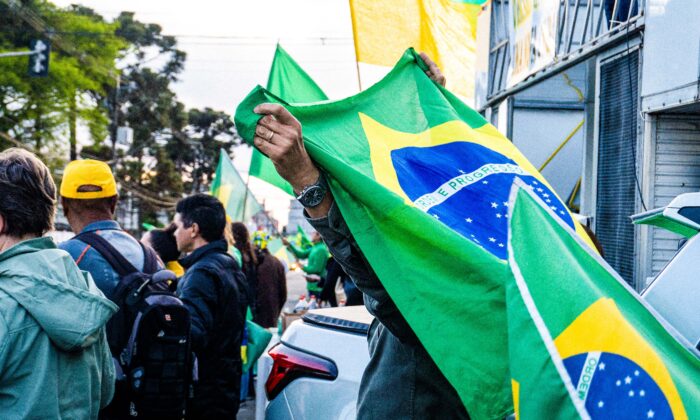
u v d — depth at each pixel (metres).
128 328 3.50
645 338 1.79
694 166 7.27
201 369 4.27
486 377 2.09
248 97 2.15
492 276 2.10
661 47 6.98
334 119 2.56
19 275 2.31
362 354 3.93
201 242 4.61
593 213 8.75
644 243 7.36
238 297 4.43
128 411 3.50
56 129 36.41
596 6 9.19
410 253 2.15
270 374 4.23
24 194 2.45
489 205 2.51
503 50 11.81
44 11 36.59
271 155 2.12
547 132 11.89
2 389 2.26
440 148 2.67
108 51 39.25
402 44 4.81
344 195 2.19
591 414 1.66
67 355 2.39
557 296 1.76
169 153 61.62
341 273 10.31
